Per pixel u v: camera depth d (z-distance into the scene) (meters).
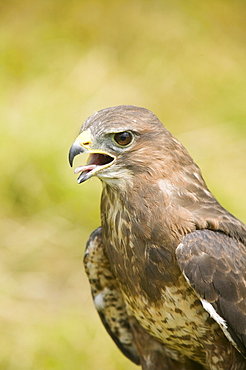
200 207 7.23
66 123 14.30
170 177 7.27
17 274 12.60
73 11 17.41
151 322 7.54
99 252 7.91
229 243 7.09
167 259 7.12
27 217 13.47
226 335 7.01
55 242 13.12
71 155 7.27
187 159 7.41
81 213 13.38
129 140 7.26
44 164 13.60
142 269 7.26
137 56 16.58
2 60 16.06
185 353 7.78
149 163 7.26
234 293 6.95
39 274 12.60
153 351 8.05
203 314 7.15
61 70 16.00
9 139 13.84
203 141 14.96
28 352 10.84
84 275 12.59
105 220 7.58
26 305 11.90
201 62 16.75
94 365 10.61
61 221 13.34
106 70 16.11
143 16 17.41
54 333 11.02
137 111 7.39
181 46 16.95
